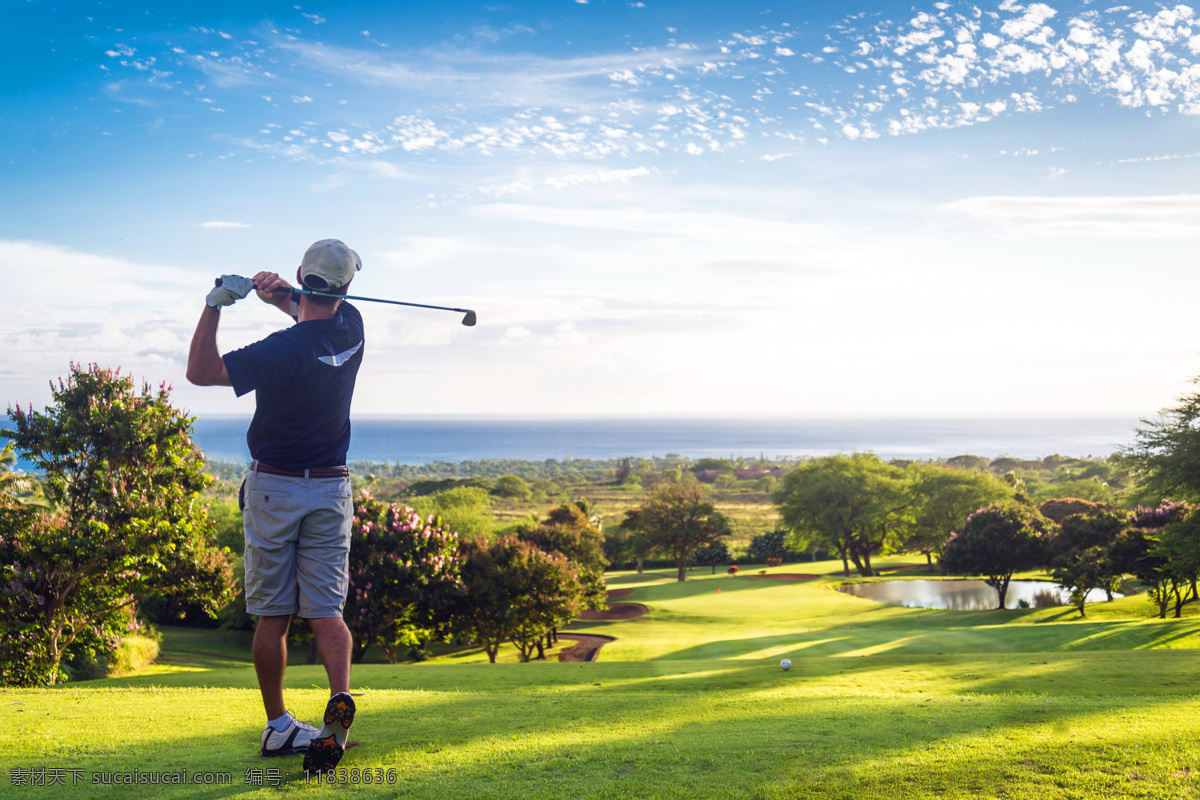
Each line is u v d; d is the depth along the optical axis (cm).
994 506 4734
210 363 284
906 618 4203
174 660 2730
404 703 588
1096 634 2830
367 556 2734
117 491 1577
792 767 352
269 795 291
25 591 1523
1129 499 2769
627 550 8425
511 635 3084
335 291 320
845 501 7144
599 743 408
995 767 341
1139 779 317
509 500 15800
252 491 312
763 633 3825
